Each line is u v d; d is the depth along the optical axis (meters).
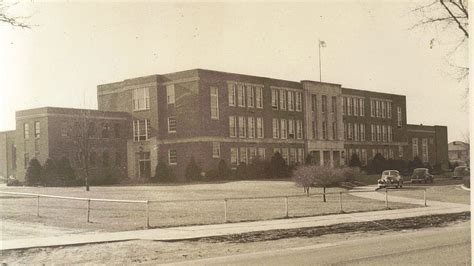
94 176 58.81
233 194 39.88
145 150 61.72
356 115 79.06
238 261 14.23
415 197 39.06
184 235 18.89
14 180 54.16
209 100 59.06
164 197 36.69
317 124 72.69
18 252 15.73
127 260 14.80
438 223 23.73
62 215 25.42
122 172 62.09
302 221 23.56
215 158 59.28
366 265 13.09
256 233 19.92
